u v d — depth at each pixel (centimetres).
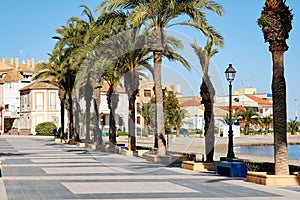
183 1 2044
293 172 1468
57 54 4075
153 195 1187
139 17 2019
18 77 8312
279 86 1367
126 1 2155
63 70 4172
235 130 5400
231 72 2086
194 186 1351
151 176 1612
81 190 1275
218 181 1462
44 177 1578
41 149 3316
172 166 1966
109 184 1403
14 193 1220
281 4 1375
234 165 1592
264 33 1384
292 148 4350
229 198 1133
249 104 8819
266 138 5675
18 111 7875
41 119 7225
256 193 1207
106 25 2467
